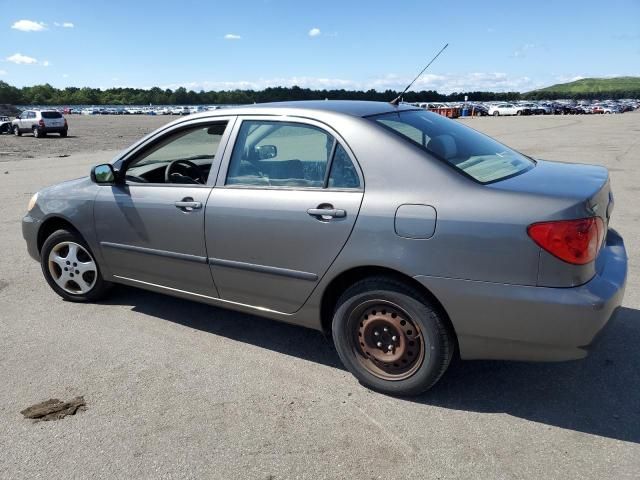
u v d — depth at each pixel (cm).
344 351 334
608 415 298
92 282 471
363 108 352
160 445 281
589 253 268
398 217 294
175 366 364
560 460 262
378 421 298
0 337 412
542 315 268
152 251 404
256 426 296
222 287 375
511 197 276
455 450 272
